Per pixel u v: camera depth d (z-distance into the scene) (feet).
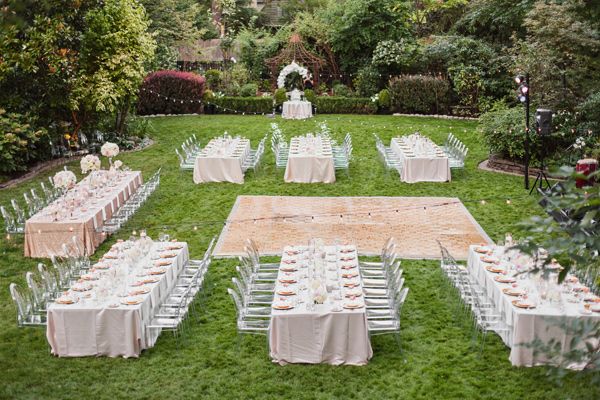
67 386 24.99
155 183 49.90
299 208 48.01
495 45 88.69
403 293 26.91
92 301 27.66
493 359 26.55
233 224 44.45
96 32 61.98
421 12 107.65
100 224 41.34
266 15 128.88
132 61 64.80
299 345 26.48
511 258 31.12
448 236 41.91
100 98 61.21
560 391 23.89
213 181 55.16
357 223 44.57
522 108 59.62
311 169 54.75
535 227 12.88
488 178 55.62
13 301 32.96
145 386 25.04
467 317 30.50
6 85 57.98
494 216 45.73
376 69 91.45
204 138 72.33
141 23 66.54
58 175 41.50
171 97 87.97
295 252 33.73
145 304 27.99
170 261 32.81
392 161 60.29
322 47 100.63
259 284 32.71
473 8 93.86
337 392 24.40
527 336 25.70
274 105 88.07
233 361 26.84
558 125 56.80
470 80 83.46
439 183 54.24
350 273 30.68
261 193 51.93
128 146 67.72
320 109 88.63
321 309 26.45
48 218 39.40
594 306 26.40
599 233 13.29
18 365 26.61
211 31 125.90
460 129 75.92
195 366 26.50
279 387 24.80
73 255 34.94
